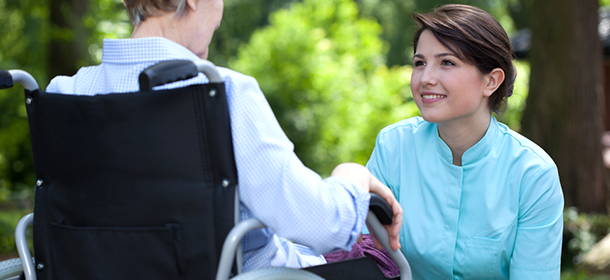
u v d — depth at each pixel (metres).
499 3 18.38
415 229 1.69
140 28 1.16
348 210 1.05
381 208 1.13
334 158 10.86
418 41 1.56
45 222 1.16
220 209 1.02
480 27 1.48
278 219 1.03
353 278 1.20
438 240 1.64
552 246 1.57
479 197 1.60
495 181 1.59
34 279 1.19
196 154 1.02
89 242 1.10
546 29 6.36
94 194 1.09
